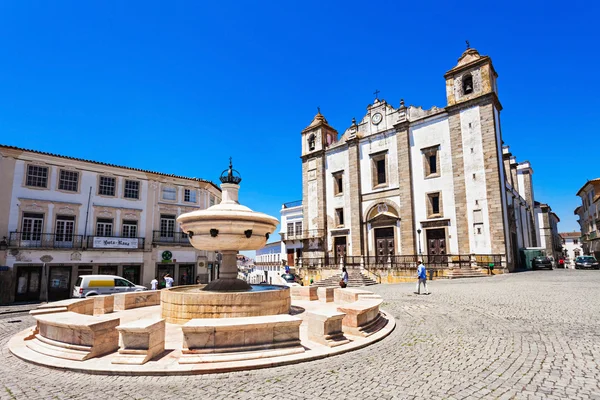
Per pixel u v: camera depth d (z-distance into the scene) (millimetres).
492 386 4316
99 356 5574
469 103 26672
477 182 25766
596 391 4035
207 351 5277
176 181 30609
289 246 41062
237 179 10141
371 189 32562
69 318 5996
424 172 28938
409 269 25000
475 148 26125
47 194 24594
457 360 5434
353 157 34062
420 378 4688
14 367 5434
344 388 4387
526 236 37844
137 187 28672
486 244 24906
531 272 25188
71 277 24516
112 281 18547
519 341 6379
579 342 6125
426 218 28375
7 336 8453
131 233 27953
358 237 32688
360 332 6930
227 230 8789
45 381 4797
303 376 4824
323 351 5762
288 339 5742
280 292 8117
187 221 8961
